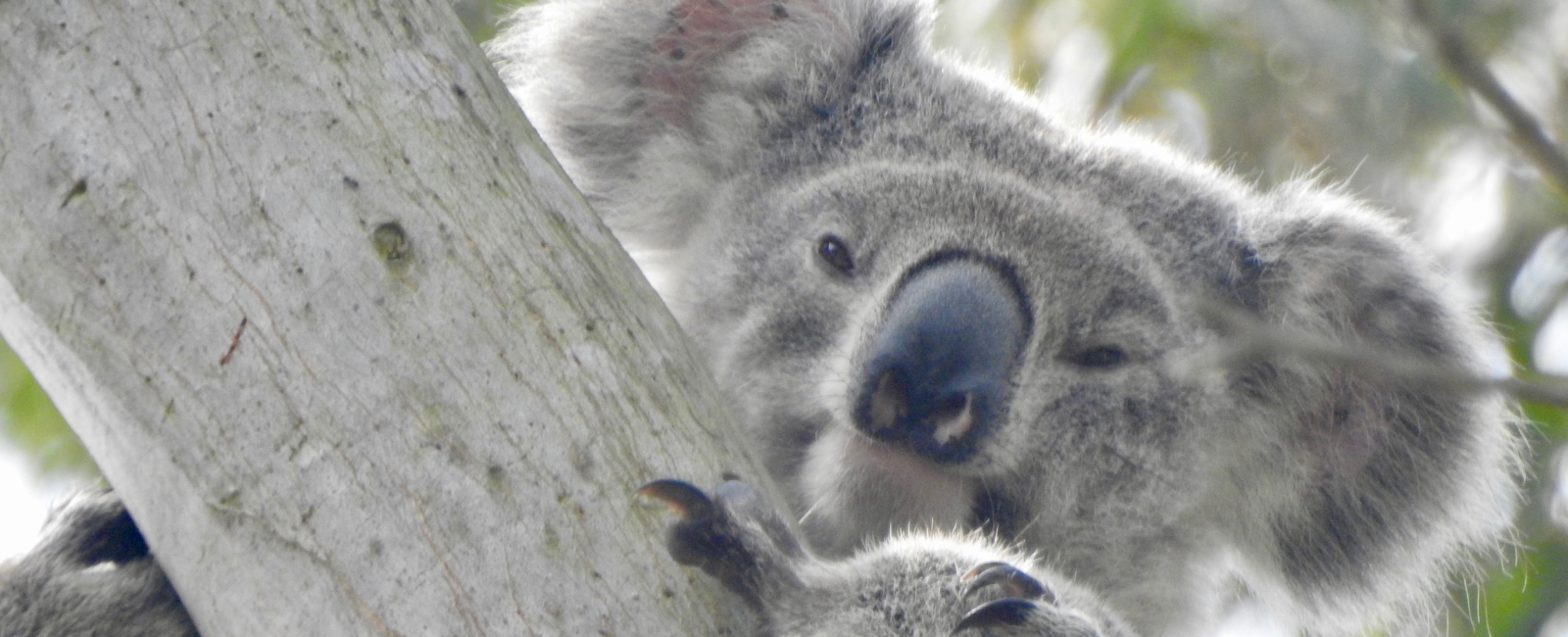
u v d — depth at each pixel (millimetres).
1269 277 6996
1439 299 7109
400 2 4547
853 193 6812
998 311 6180
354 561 4043
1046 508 6457
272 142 4227
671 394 4543
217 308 4129
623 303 4574
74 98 4211
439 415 4156
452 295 4270
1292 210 7301
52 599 5293
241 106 4230
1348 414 7062
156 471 4160
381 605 4020
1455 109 9742
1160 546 6902
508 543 4105
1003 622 4449
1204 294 6836
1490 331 7496
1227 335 6777
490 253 4367
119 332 4145
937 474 6082
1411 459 7113
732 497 4461
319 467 4078
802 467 6523
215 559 4133
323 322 4145
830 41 7645
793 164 7316
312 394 4109
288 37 4320
